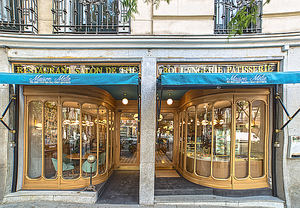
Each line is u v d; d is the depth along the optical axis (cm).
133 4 285
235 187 412
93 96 470
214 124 444
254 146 427
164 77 342
